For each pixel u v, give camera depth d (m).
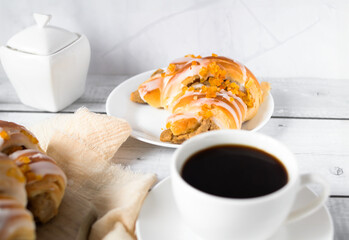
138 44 0.66
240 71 0.53
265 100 0.55
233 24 0.64
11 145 0.41
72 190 0.42
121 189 0.42
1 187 0.34
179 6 0.63
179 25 0.65
